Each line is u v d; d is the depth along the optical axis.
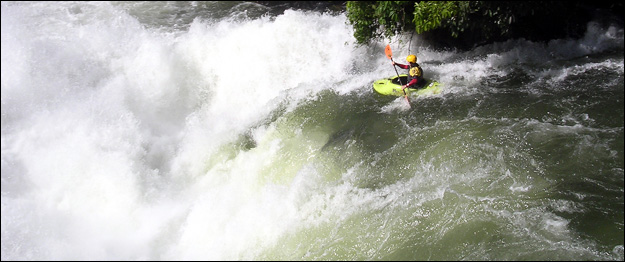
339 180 9.19
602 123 10.41
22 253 8.21
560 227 8.02
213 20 15.27
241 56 12.61
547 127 10.27
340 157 9.73
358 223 8.33
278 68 12.73
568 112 10.80
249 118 11.45
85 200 9.19
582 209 8.34
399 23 13.60
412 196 8.73
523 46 13.88
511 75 12.61
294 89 12.24
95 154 9.98
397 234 8.08
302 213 8.59
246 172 9.66
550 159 9.40
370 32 13.20
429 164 9.40
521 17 14.12
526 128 10.23
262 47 12.77
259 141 10.56
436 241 7.90
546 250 7.63
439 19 12.01
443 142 9.91
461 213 8.34
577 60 13.39
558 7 14.02
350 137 10.30
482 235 7.93
